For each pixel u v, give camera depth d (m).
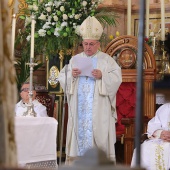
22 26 13.00
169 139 9.52
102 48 12.58
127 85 11.90
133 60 11.90
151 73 11.50
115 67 10.10
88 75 9.92
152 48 12.26
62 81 10.16
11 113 3.15
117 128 11.82
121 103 11.90
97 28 10.16
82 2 11.57
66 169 2.54
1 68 3.09
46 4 11.54
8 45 3.20
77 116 10.05
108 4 13.62
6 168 2.61
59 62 11.98
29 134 7.41
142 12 4.21
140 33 4.20
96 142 9.98
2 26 3.21
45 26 11.41
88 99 9.98
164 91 3.82
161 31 12.10
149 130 9.76
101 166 2.53
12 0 13.00
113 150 10.09
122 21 13.89
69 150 10.15
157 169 9.38
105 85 9.92
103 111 9.99
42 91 11.31
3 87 3.10
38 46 11.70
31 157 7.46
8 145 3.12
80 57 9.89
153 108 11.35
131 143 10.41
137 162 4.00
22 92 10.24
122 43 12.01
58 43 11.52
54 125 7.74
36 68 12.78
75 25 11.46
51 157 7.72
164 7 12.38
